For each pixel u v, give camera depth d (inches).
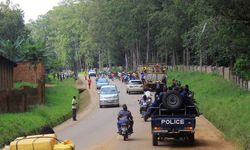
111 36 5580.7
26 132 1229.1
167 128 980.6
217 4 1142.3
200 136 1127.0
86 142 1087.0
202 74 3088.1
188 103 989.8
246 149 828.6
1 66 2050.9
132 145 1012.5
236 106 1344.7
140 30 4877.0
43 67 3203.7
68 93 2864.2
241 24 1216.8
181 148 956.6
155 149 951.0
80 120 1699.1
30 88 1935.3
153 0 4439.0
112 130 1317.7
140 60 5418.3
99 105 2251.5
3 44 2987.2
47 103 2060.8
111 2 5364.2
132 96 2743.6
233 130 1048.8
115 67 6574.8
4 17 4180.6
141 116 1648.6
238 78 2069.4
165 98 989.2
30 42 3068.4
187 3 2662.4
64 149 478.6
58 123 1610.5
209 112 1498.5
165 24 3809.1
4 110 1599.4
